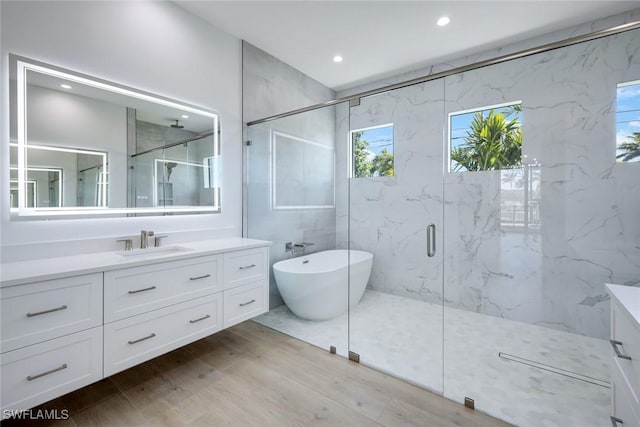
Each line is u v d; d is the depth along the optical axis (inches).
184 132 96.0
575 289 96.7
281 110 127.7
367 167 120.7
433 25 99.7
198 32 98.7
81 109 74.0
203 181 101.5
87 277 55.8
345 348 89.9
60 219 70.1
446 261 115.1
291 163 121.6
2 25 61.7
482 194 110.2
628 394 41.9
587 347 89.8
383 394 69.2
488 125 109.0
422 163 120.1
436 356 85.7
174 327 70.7
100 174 77.4
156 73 88.0
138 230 84.8
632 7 88.4
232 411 62.7
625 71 87.7
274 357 86.2
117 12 79.5
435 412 63.3
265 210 118.3
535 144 101.4
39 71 66.9
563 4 87.5
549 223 100.0
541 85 99.9
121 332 61.1
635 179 87.7
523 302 104.0
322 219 122.0
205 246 85.7
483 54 116.3
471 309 110.7
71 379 53.9
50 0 68.0
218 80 105.2
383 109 121.4
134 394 68.0
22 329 48.3
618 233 90.4
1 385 46.3
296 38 110.0
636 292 48.7
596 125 92.2
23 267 56.4
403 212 120.7
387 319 105.7
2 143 61.7
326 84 148.5
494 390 70.9
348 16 96.0
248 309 90.0
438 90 117.8
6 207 62.0
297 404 65.2
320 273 104.2
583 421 60.7
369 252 120.6
